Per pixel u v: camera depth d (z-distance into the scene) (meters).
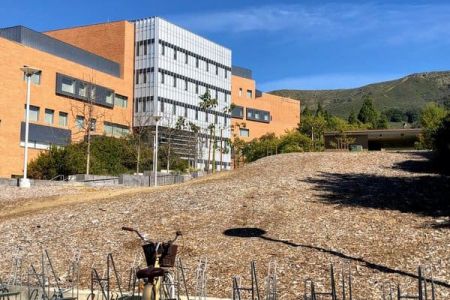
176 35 69.69
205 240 11.95
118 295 8.30
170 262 6.72
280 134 90.69
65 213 16.34
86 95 57.41
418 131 59.19
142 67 66.75
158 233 12.95
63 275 9.95
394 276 8.73
